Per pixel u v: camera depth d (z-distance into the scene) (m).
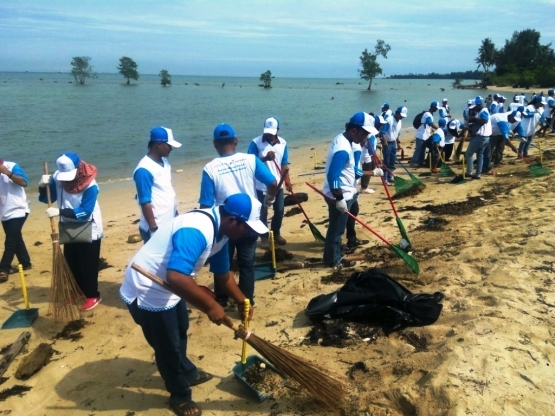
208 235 3.02
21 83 101.56
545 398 3.10
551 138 18.81
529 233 6.04
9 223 6.50
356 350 4.16
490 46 99.69
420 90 93.19
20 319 5.21
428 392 3.22
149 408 3.72
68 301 4.97
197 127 26.20
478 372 3.34
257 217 3.16
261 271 6.14
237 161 4.82
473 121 11.02
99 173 14.73
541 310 4.20
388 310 4.45
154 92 70.25
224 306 5.24
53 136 21.72
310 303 4.78
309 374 3.38
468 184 10.78
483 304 4.47
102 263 6.96
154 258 3.14
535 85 86.81
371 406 3.32
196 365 4.18
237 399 3.72
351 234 6.80
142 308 3.22
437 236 6.84
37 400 3.90
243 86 112.25
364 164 10.31
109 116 31.41
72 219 5.15
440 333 4.10
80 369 4.29
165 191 5.10
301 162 16.91
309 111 39.78
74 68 101.12
